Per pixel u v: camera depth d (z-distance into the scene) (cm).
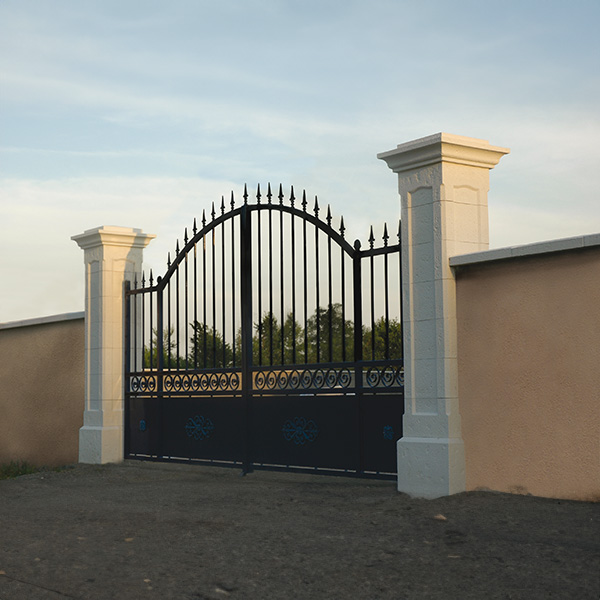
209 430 965
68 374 1198
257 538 578
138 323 1120
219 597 452
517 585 443
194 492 801
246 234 934
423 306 721
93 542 581
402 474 717
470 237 725
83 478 965
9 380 1319
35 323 1255
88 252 1135
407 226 738
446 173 712
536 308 650
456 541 538
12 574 502
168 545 567
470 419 691
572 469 619
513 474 658
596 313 610
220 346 1189
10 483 927
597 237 604
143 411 1063
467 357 697
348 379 809
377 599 439
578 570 458
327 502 705
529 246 647
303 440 848
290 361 1048
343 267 816
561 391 629
